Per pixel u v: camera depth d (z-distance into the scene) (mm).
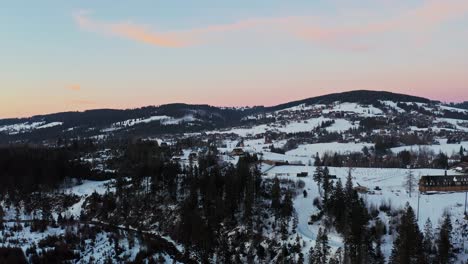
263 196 177500
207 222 156375
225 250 139750
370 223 149500
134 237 161750
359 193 184000
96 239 157125
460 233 143125
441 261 120375
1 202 199375
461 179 189750
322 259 125688
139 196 195125
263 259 137375
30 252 141250
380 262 123375
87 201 198625
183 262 143125
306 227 153875
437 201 173500
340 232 142125
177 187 199375
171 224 171500
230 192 166750
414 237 120562
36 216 185500
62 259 137250
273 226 153875
